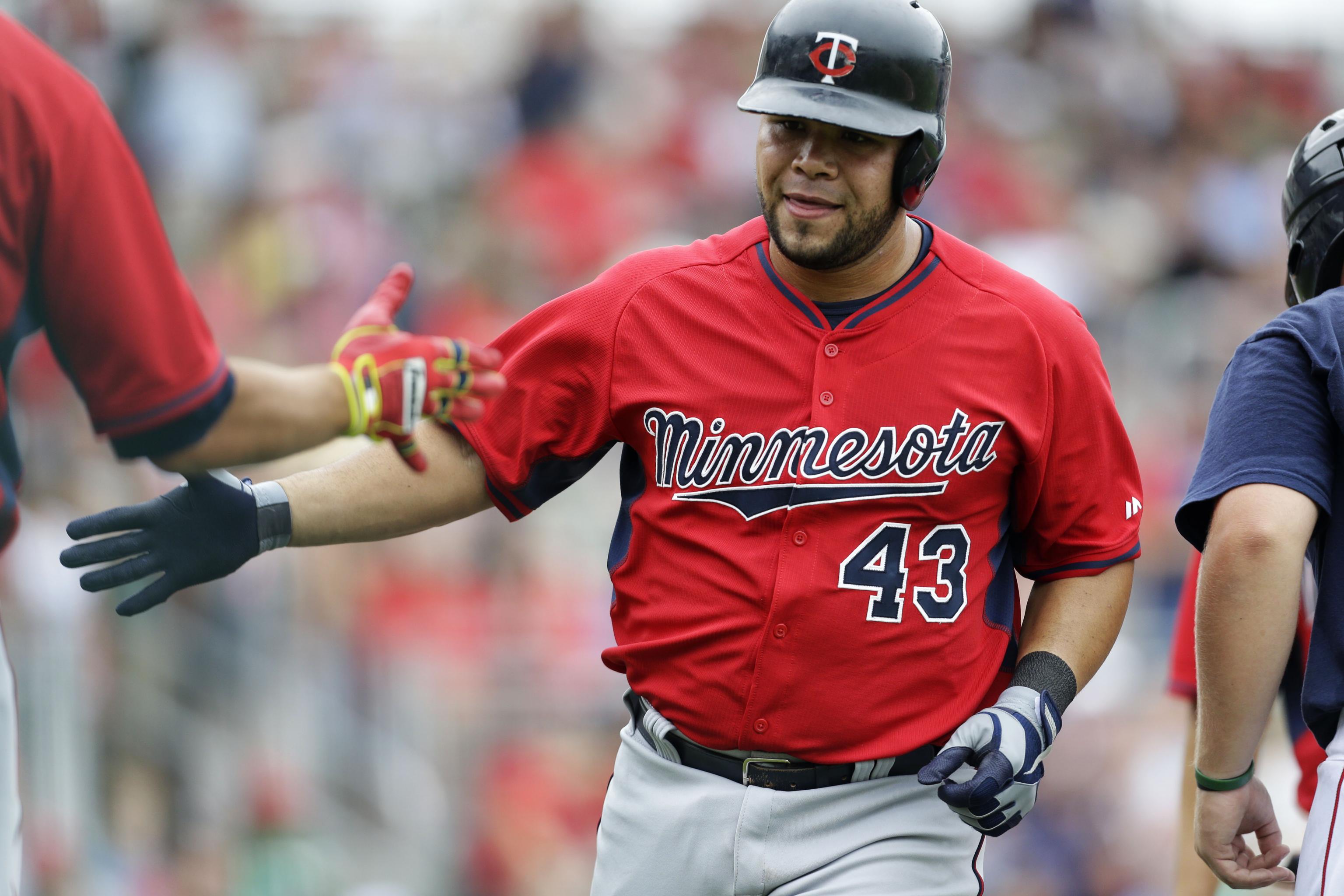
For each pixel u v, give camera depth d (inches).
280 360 1489.9
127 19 1633.9
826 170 397.7
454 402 364.8
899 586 408.2
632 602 432.1
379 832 1169.4
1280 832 446.3
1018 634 441.1
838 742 410.9
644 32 1851.6
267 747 1158.3
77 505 1171.3
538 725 1215.6
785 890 419.2
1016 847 1197.7
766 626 407.8
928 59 406.6
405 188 1632.6
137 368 321.1
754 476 412.5
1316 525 402.0
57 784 1049.5
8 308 309.9
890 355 414.3
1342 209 436.8
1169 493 1493.6
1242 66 2091.5
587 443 433.4
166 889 1080.2
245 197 1578.5
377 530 428.5
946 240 430.3
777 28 412.2
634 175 1702.8
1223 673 400.8
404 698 1206.9
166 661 1130.7
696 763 426.9
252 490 410.9
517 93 1726.1
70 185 309.6
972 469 411.2
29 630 1067.9
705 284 426.0
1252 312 1766.7
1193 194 1902.1
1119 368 1648.6
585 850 1178.6
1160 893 1210.6
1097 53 2004.2
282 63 1699.1
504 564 1279.5
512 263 1605.6
